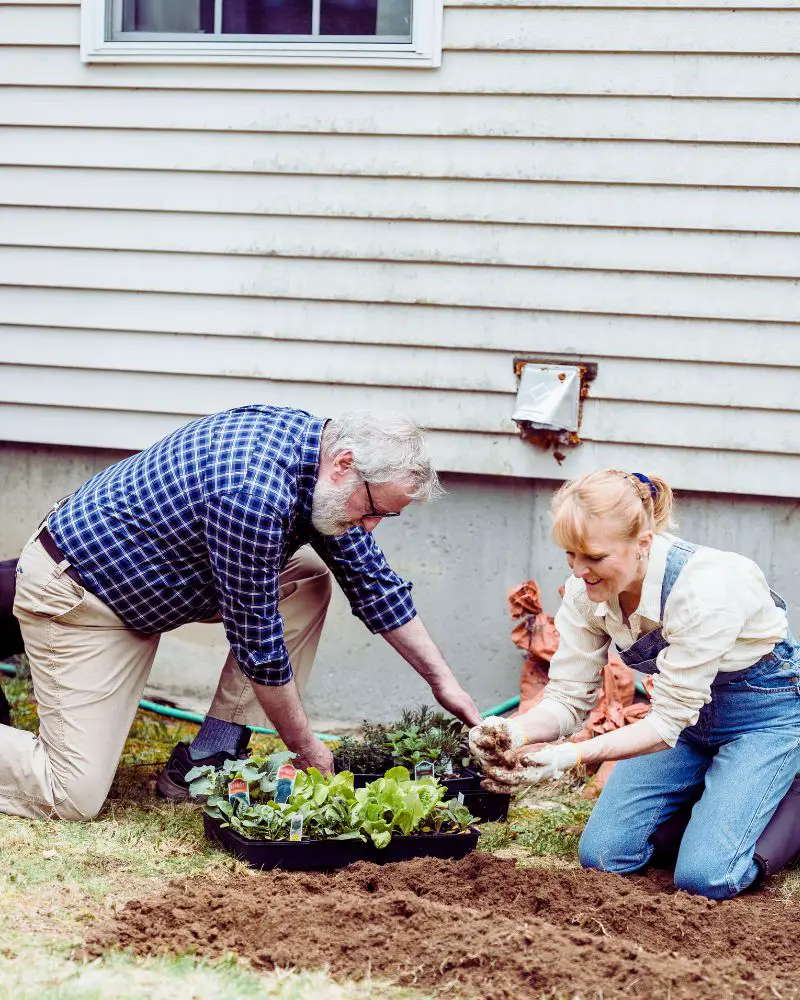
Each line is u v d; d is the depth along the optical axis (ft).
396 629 12.25
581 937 8.79
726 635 9.80
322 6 15.12
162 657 16.24
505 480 15.43
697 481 14.85
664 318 14.73
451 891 9.84
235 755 12.50
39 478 16.48
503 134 14.74
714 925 9.43
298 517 10.96
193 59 15.15
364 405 15.47
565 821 12.29
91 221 15.70
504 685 15.61
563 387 14.76
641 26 14.32
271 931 8.87
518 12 14.52
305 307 15.43
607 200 14.66
